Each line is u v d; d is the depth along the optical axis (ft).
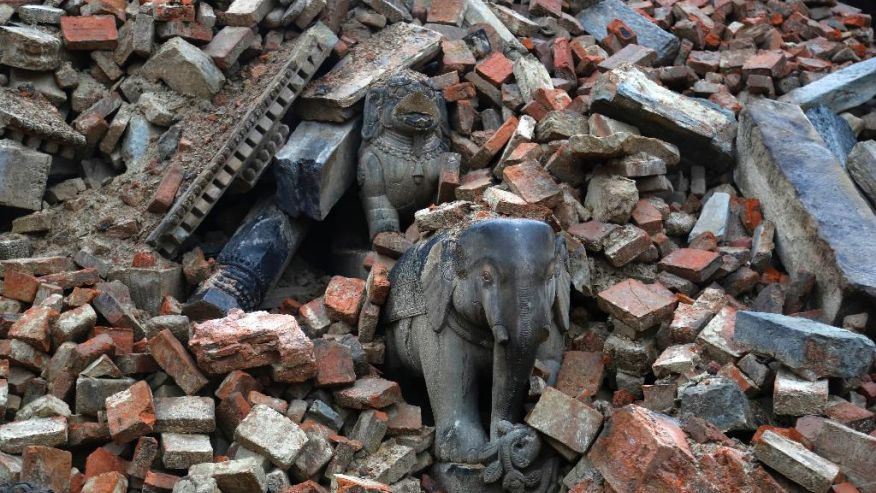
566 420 17.94
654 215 22.81
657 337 20.68
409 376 21.18
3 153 23.06
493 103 26.71
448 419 19.25
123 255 22.84
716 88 27.84
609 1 31.96
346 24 27.66
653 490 16.42
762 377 18.52
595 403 18.88
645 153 23.52
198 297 22.35
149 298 22.35
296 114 25.88
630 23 31.14
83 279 21.29
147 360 19.17
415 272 20.30
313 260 26.55
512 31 29.91
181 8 25.39
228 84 25.85
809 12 34.78
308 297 24.72
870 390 18.69
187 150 24.40
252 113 24.09
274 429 17.93
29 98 24.49
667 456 16.40
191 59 25.02
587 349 21.25
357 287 21.72
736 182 25.57
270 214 24.62
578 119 25.05
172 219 23.08
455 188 23.89
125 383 18.56
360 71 25.96
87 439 17.97
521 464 18.12
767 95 28.32
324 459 18.19
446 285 19.22
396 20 28.04
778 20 33.06
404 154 24.47
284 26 26.68
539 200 22.24
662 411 18.76
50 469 16.88
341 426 19.36
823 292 21.65
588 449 17.67
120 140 25.03
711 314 20.36
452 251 19.20
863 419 17.65
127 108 25.18
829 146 25.52
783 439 16.74
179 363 18.84
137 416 17.57
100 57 25.40
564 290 19.89
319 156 24.00
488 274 18.34
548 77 26.99
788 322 18.78
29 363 18.94
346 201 26.17
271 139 24.64
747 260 22.76
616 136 22.82
